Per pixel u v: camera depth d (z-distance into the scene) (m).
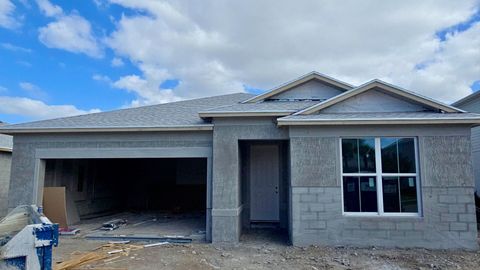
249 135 9.40
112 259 7.25
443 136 8.45
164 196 16.70
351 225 8.41
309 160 8.73
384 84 9.12
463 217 8.16
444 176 8.33
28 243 3.17
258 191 11.30
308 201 8.60
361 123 8.42
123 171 17.20
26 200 10.10
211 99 15.41
